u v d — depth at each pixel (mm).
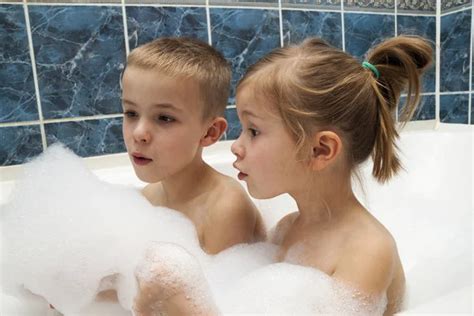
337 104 595
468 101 1338
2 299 736
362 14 1350
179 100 734
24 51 1040
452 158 1220
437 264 940
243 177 657
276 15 1253
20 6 1025
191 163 807
